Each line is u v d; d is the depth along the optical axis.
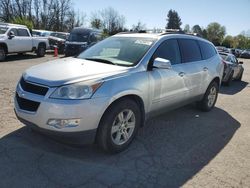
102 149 4.25
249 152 4.83
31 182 3.52
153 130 5.55
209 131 5.72
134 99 4.60
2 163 3.90
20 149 4.31
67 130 3.80
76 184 3.55
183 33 6.14
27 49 17.88
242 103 8.67
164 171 4.00
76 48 20.41
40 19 61.69
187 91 5.86
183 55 5.79
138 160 4.27
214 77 6.86
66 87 3.82
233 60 13.21
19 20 31.52
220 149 4.88
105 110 4.03
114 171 3.90
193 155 4.57
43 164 3.95
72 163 4.02
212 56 6.95
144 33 5.74
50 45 23.28
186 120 6.31
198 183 3.76
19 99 4.22
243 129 6.01
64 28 63.78
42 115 3.85
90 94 3.86
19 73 11.27
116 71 4.33
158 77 4.91
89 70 4.27
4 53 15.94
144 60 4.78
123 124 4.39
